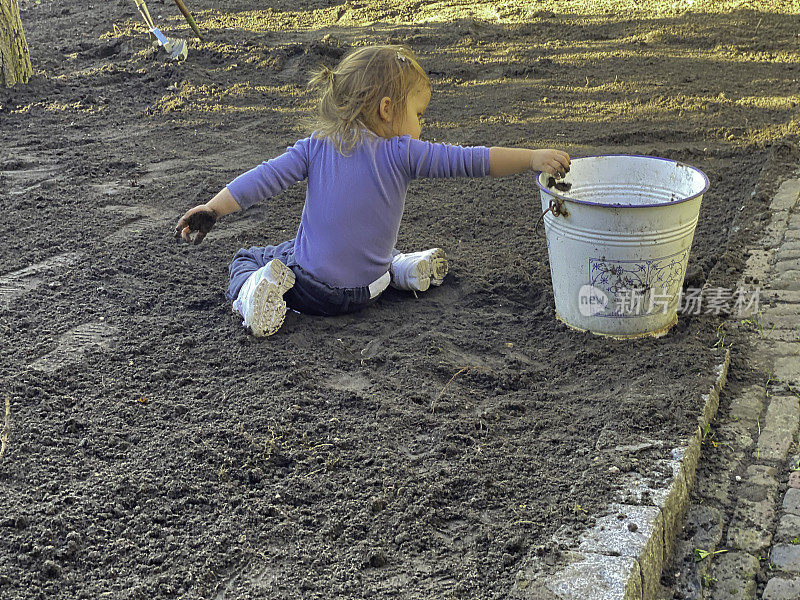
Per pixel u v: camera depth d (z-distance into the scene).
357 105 3.70
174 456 3.06
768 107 7.13
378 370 3.70
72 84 8.20
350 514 2.83
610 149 6.39
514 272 4.58
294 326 4.02
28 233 5.03
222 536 2.71
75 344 3.82
